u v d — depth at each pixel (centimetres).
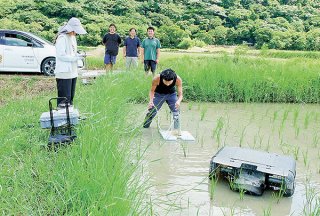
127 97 872
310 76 1164
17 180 405
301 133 772
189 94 1081
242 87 1097
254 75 1151
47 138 557
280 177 471
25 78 1175
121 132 583
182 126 784
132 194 390
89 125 560
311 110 1027
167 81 687
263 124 832
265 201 461
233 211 414
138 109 871
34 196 394
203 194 469
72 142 525
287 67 1277
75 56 704
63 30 691
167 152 614
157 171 532
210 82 1091
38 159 477
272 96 1130
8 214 351
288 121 874
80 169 409
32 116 680
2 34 1285
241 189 471
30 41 1297
